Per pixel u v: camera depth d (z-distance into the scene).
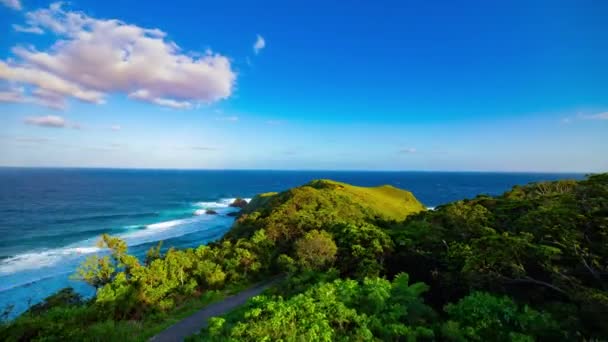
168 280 25.61
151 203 103.19
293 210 45.38
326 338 10.61
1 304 30.25
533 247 14.33
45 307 22.47
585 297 11.37
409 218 39.72
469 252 17.06
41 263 41.22
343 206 50.16
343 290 14.85
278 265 28.89
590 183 18.41
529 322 11.24
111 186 152.12
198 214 86.94
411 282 21.67
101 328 16.69
